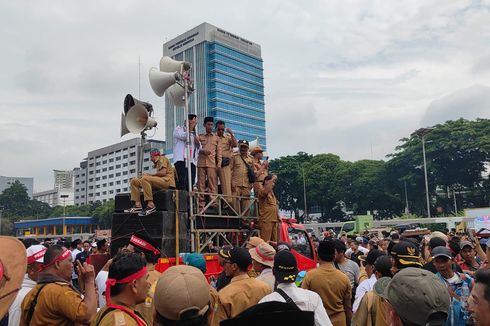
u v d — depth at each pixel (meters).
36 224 98.81
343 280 4.79
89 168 151.00
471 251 6.70
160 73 8.12
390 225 38.16
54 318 3.29
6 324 3.77
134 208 7.07
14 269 2.45
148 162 103.75
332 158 64.56
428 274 2.19
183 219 7.13
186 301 2.23
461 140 50.12
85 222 94.31
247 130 115.88
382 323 3.85
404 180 53.81
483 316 2.21
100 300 5.41
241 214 8.63
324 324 3.61
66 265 3.56
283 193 65.69
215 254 7.15
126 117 8.26
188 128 8.02
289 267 3.65
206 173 9.05
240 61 117.38
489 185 51.66
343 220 63.91
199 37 113.06
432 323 2.04
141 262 2.71
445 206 55.38
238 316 2.62
